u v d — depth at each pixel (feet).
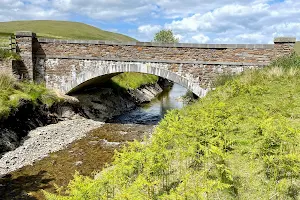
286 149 21.47
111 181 20.99
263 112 29.73
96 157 45.88
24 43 66.13
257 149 22.06
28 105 56.13
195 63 60.75
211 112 31.48
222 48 59.31
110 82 96.99
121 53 63.87
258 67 57.98
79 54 66.03
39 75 68.33
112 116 79.41
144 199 19.22
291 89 40.27
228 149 25.04
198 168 23.21
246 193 19.15
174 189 20.90
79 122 66.03
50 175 38.93
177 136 27.99
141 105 101.40
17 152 45.32
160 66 62.39
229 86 46.34
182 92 144.66
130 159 23.04
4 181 36.81
